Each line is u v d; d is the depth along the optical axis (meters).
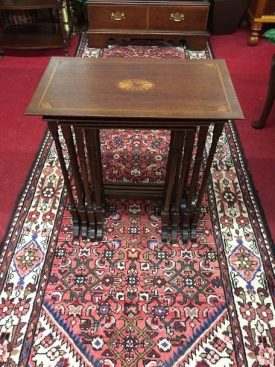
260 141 2.01
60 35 2.77
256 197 1.69
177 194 1.33
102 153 1.95
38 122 2.12
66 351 1.16
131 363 1.14
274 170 1.83
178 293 1.32
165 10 2.64
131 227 1.55
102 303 1.29
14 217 1.58
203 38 2.77
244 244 1.48
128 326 1.23
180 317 1.25
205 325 1.23
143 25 2.75
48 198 1.67
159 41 2.96
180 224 1.52
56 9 2.54
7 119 2.14
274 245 1.48
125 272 1.38
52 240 1.49
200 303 1.29
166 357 1.15
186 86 1.18
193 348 1.17
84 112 1.04
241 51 2.85
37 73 2.56
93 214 1.43
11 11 2.84
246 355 1.15
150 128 1.10
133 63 1.32
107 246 1.47
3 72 2.56
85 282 1.35
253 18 2.79
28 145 1.96
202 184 1.30
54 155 1.90
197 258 1.43
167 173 1.36
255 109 2.23
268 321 1.24
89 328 1.22
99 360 1.14
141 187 1.56
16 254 1.43
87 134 1.13
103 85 1.18
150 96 1.13
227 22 2.98
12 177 1.77
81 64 1.30
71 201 1.38
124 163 1.89
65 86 1.17
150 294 1.32
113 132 2.09
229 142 2.00
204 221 1.57
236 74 2.56
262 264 1.41
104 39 2.82
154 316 1.25
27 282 1.34
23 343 1.18
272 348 1.17
